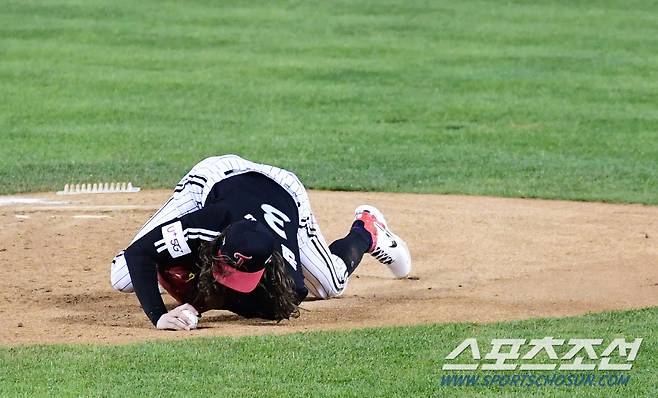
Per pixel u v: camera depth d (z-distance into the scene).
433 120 47.62
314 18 74.19
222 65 59.72
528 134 44.88
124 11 75.00
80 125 45.97
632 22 74.12
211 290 18.64
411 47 65.31
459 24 72.75
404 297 22.28
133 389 15.66
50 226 28.62
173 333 18.77
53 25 69.44
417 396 15.58
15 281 23.61
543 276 24.17
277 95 52.69
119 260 19.41
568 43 67.00
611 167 38.62
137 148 41.62
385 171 37.66
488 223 29.53
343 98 52.12
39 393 15.52
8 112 48.19
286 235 19.20
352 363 16.91
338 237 27.84
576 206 32.25
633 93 53.69
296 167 38.22
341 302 21.83
